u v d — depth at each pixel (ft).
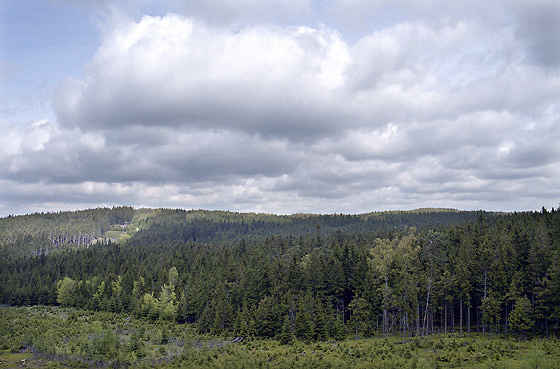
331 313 370.94
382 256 400.26
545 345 240.94
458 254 386.73
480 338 308.60
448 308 380.99
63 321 448.65
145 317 483.51
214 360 271.49
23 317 483.51
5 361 288.71
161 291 525.75
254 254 550.77
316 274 403.54
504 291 326.85
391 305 347.15
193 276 527.81
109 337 311.68
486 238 394.32
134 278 595.47
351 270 418.31
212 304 420.77
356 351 268.62
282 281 421.18
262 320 369.30
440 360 236.43
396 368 219.82
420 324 381.40
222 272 506.48
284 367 238.68
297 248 531.91
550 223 441.27
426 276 346.95
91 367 271.69
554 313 288.71
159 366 265.13
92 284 616.39
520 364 211.61
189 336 373.20
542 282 303.48
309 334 332.60
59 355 296.10
